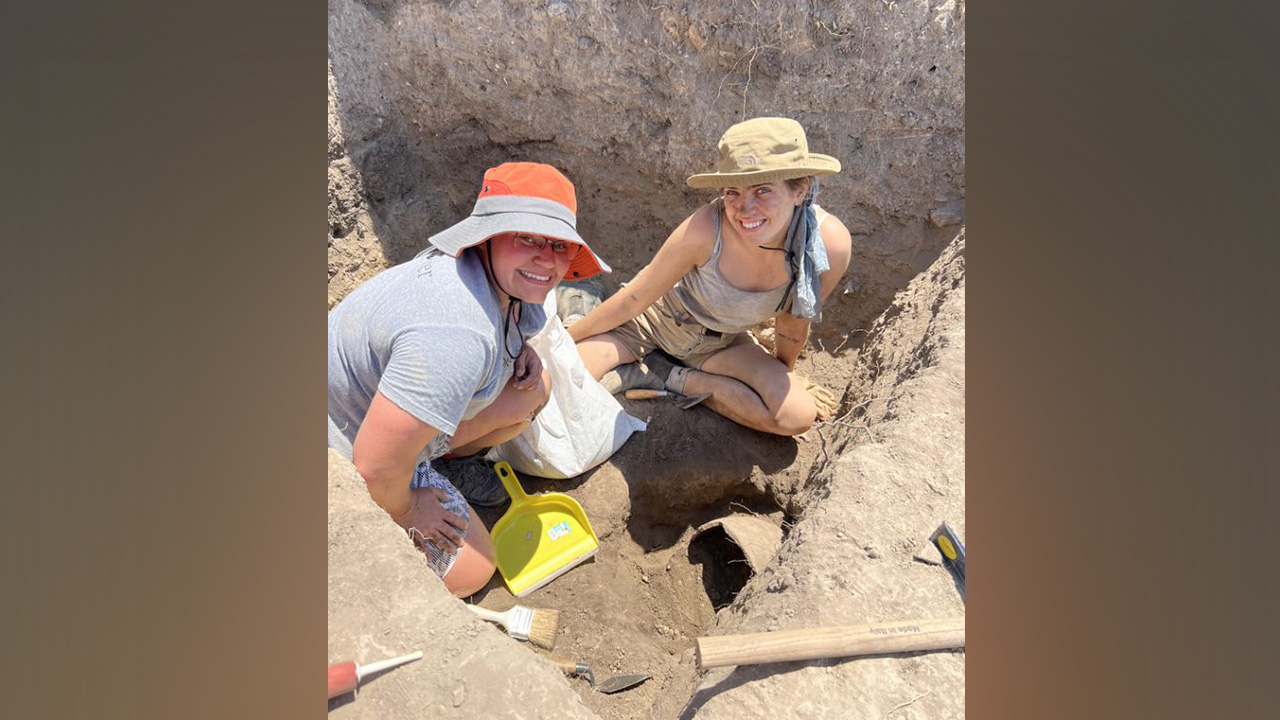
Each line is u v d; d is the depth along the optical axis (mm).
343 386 2213
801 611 1936
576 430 2930
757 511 3115
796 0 3400
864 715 1731
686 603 2793
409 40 3674
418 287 2078
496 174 2098
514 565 2676
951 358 2617
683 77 3584
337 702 1670
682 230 2857
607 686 2426
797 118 3600
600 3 3504
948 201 3609
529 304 2449
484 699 1660
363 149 3771
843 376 3762
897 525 2107
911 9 3371
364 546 1865
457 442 2594
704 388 3217
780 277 2881
